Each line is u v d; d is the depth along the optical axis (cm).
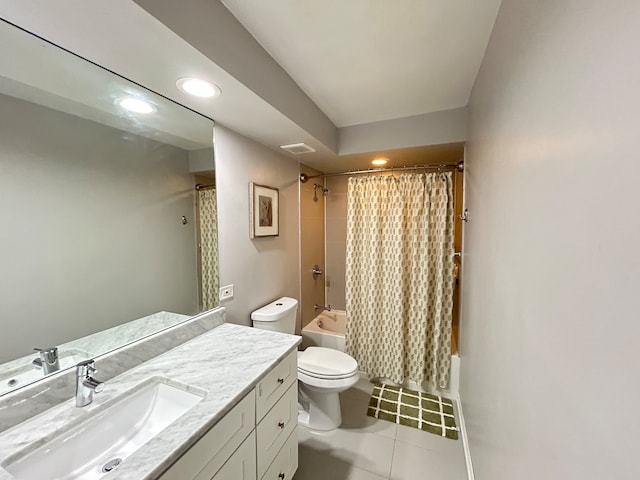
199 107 137
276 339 144
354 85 160
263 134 180
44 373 95
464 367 187
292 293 255
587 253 44
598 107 41
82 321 107
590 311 43
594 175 42
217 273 166
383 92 169
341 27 112
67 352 102
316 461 162
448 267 228
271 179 215
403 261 243
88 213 110
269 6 101
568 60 51
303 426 191
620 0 36
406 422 195
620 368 36
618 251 36
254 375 109
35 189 94
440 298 225
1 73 85
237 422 98
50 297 98
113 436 93
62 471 79
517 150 80
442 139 196
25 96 90
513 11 85
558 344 54
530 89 70
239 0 98
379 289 253
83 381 92
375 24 110
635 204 33
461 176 255
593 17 43
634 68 33
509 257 86
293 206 253
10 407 82
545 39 61
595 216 42
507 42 91
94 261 112
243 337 146
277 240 227
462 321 204
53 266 99
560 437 52
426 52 129
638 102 33
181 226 147
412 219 239
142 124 127
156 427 100
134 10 73
